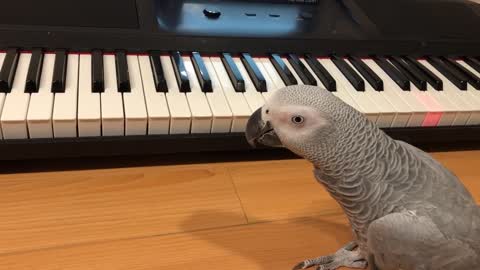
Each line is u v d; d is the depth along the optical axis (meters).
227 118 0.64
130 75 0.69
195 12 0.83
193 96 0.67
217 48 0.78
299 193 0.66
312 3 0.92
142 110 0.62
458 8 1.01
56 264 0.52
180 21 0.80
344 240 0.60
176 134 0.64
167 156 0.69
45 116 0.58
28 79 0.63
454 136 0.75
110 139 0.62
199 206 0.62
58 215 0.57
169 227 0.58
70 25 0.73
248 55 0.79
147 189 0.63
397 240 0.47
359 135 0.48
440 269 0.48
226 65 0.75
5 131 0.58
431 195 0.50
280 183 0.67
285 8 0.90
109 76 0.68
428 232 0.47
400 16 0.93
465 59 0.91
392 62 0.85
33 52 0.70
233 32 0.80
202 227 0.59
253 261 0.56
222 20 0.82
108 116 0.60
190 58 0.76
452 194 0.51
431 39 0.89
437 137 0.75
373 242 0.49
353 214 0.52
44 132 0.59
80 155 0.62
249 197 0.64
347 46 0.84
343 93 0.74
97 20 0.75
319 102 0.48
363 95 0.74
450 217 0.49
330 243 0.60
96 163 0.66
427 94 0.77
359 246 0.57
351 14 0.91
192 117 0.63
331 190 0.53
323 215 0.63
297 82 0.75
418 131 0.73
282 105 0.49
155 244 0.56
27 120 0.58
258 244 0.58
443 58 0.89
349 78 0.78
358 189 0.50
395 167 0.50
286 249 0.58
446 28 0.93
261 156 0.72
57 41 0.72
